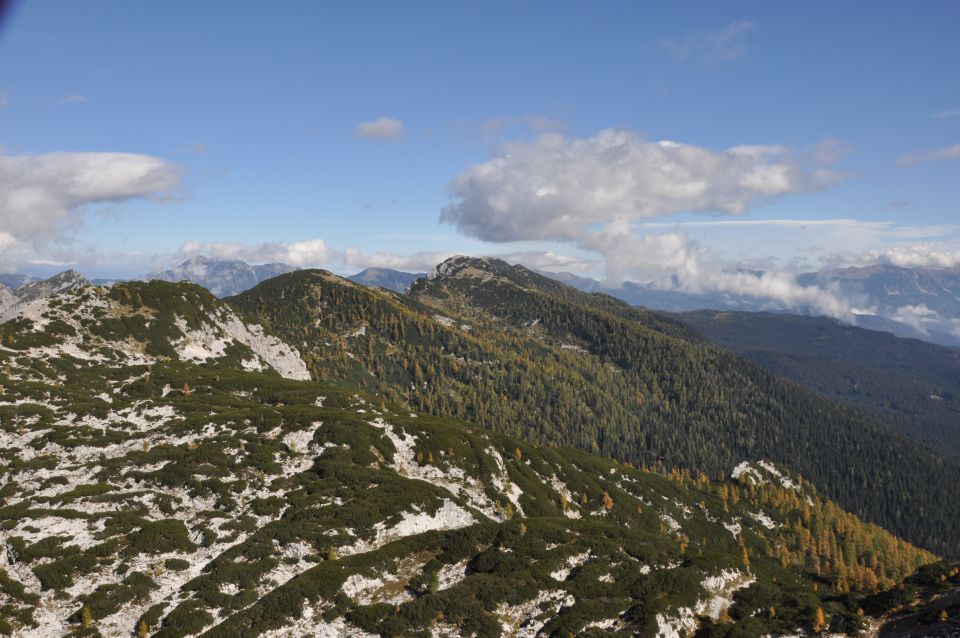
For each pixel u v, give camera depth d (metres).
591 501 156.00
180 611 59.66
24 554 64.69
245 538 77.31
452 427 160.25
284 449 109.69
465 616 64.75
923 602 69.69
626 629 64.75
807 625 68.88
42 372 140.62
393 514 88.81
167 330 196.50
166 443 104.94
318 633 61.03
